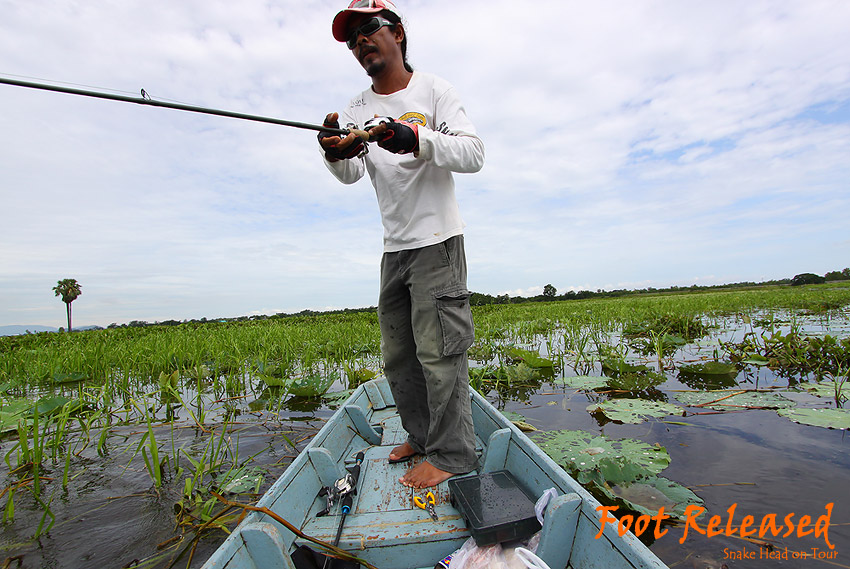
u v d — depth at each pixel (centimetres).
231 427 329
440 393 176
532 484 165
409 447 207
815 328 697
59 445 297
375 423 283
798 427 267
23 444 253
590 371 484
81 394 380
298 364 576
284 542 139
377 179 199
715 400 334
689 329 729
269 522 134
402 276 189
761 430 264
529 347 654
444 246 179
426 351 178
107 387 427
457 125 183
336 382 479
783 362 452
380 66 192
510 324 933
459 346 176
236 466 249
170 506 206
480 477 166
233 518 191
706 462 221
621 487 196
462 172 180
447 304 176
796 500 181
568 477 143
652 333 639
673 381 418
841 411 286
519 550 127
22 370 565
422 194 181
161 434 317
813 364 439
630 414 303
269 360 582
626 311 1078
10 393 456
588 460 218
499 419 213
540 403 357
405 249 185
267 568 123
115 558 167
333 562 133
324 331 818
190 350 591
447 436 179
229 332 878
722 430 267
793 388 367
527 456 171
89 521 194
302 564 129
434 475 178
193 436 310
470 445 186
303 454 175
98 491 225
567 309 1346
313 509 166
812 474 203
